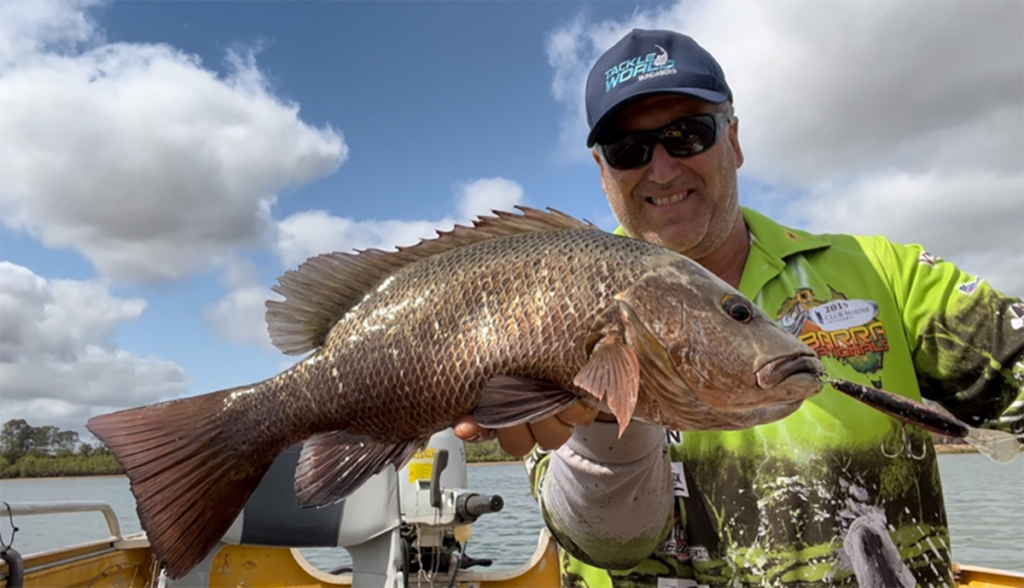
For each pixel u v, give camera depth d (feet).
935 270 2.08
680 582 2.02
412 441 1.86
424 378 1.79
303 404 1.97
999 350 1.89
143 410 2.02
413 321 1.83
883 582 1.78
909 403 1.52
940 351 2.01
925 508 1.90
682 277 1.72
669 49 2.14
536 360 1.70
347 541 3.65
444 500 4.15
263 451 2.02
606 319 1.69
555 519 2.09
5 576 2.87
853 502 1.84
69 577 3.59
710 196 2.15
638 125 2.14
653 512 1.89
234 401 2.05
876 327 2.02
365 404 1.88
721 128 2.14
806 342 2.01
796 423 1.93
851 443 1.88
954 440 1.49
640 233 2.26
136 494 1.94
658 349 1.68
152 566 4.26
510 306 1.74
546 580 4.55
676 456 2.07
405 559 3.79
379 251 1.99
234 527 3.56
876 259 2.15
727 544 1.95
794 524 1.86
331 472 1.91
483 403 1.65
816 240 2.23
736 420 1.69
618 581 2.13
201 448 2.02
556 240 1.80
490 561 4.63
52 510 3.27
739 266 2.31
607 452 1.81
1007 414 1.87
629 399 1.55
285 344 2.08
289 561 4.45
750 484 1.94
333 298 2.03
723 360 1.65
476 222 1.97
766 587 1.86
